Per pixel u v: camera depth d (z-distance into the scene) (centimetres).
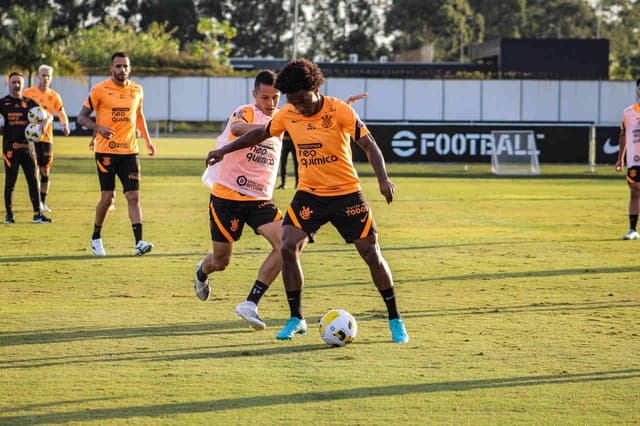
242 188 1466
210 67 12462
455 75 11419
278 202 3578
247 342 1323
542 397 1049
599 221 3111
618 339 1351
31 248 2289
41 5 17050
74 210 3253
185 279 1861
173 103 10950
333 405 1015
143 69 11394
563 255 2273
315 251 2323
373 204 3688
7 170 2819
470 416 977
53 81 10088
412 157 5831
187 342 1318
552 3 19825
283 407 1006
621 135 2664
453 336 1366
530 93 11044
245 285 1805
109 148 2136
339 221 1324
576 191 4434
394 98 11031
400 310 1567
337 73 11550
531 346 1304
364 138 1295
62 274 1906
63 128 3166
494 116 11081
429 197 4038
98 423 948
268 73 1461
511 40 12088
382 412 990
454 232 2764
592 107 11094
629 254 2297
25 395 1047
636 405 1020
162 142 8488
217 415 977
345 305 1611
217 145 1491
